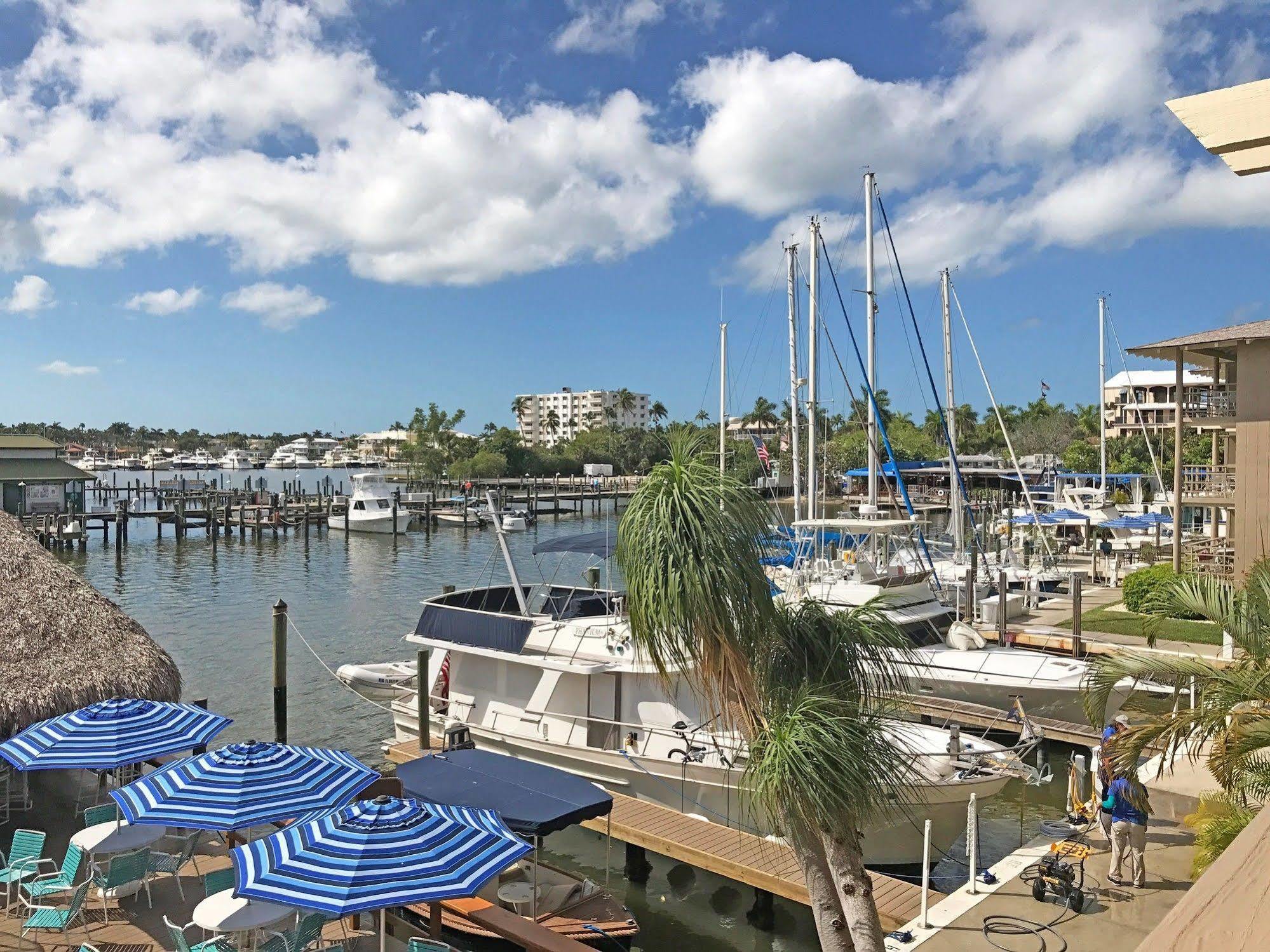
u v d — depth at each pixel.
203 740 11.69
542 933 10.12
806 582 21.61
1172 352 27.48
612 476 119.81
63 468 67.06
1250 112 2.86
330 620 35.22
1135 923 9.50
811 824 6.68
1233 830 9.15
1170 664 9.71
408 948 9.84
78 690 13.59
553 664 15.56
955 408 36.88
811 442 27.80
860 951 6.77
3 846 12.28
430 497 79.75
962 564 31.83
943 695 19.75
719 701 7.30
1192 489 33.06
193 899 10.87
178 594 41.44
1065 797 16.70
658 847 13.10
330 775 10.52
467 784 12.16
